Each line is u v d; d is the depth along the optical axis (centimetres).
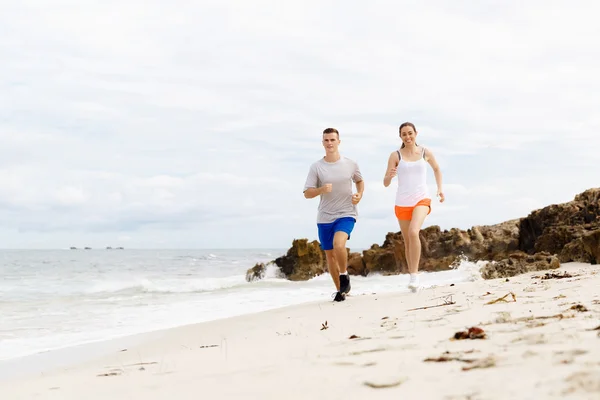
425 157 719
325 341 339
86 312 901
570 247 1131
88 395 241
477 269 1105
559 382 161
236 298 1083
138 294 1346
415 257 695
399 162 714
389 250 2164
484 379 178
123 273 2577
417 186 704
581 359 184
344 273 721
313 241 2150
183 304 995
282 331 448
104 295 1322
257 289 1423
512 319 305
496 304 409
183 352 395
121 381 272
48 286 1612
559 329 249
